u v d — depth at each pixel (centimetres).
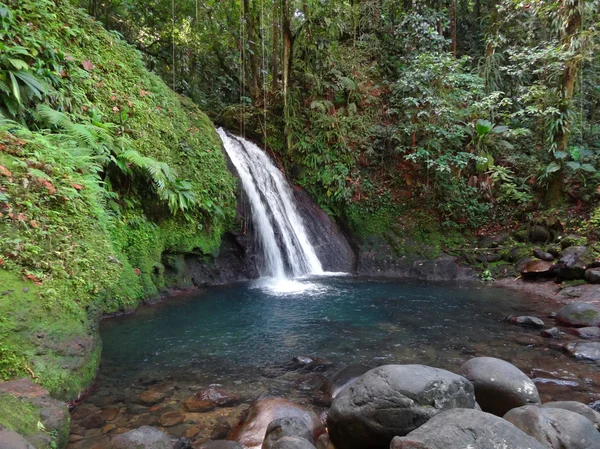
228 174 908
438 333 547
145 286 669
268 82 1434
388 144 1134
